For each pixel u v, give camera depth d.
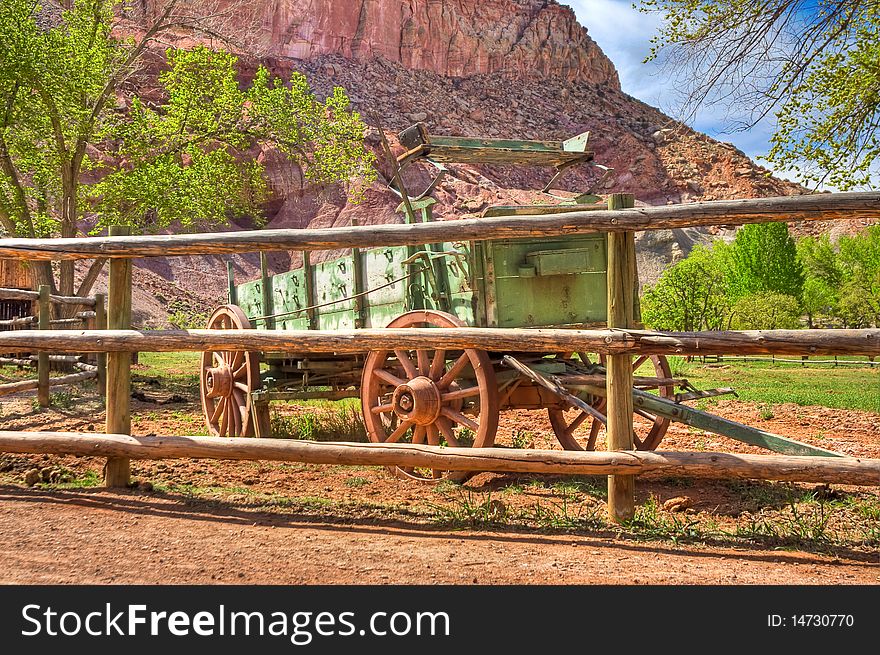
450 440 5.77
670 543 4.11
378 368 6.25
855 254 64.88
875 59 10.52
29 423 8.43
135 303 63.00
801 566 3.74
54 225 19.39
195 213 19.02
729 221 4.22
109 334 5.21
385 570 3.57
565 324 5.84
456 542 4.07
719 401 13.35
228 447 4.93
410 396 5.84
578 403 5.23
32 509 4.52
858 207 4.00
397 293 6.46
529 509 4.83
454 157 6.50
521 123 171.25
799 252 69.50
